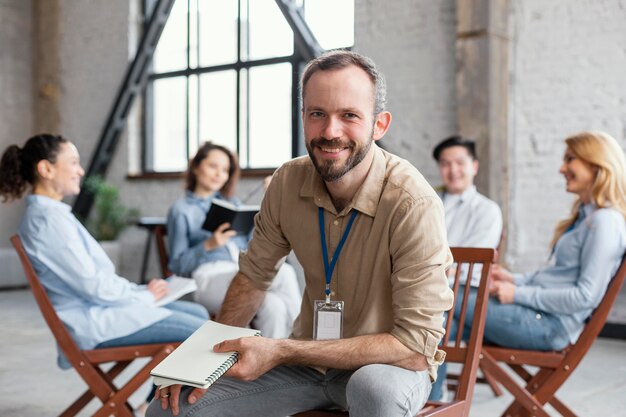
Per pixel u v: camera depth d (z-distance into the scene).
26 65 9.53
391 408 1.60
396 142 6.45
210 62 7.97
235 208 3.68
